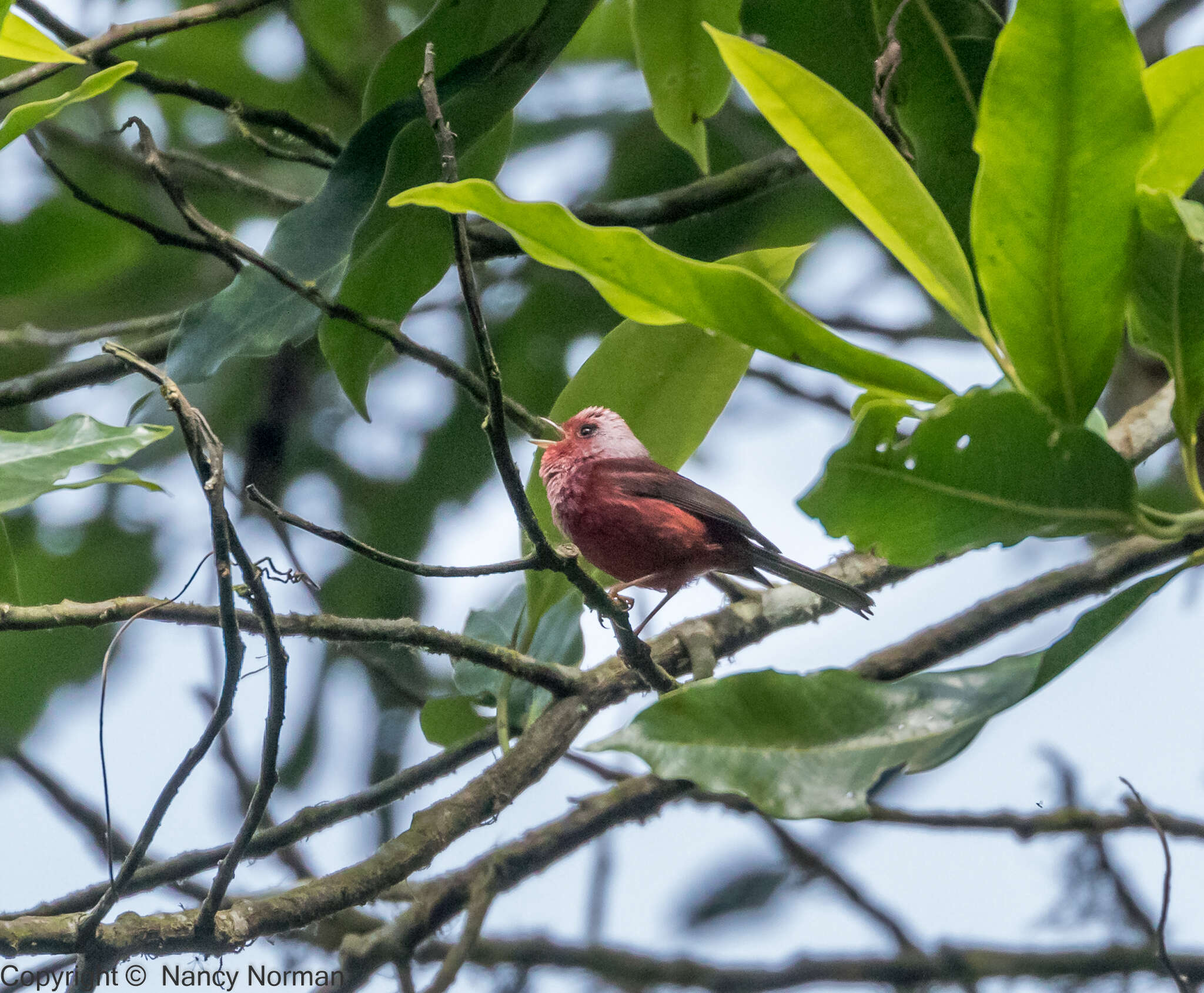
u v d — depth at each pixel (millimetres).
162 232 7383
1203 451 5160
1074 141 3918
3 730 10406
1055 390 4352
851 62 7453
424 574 5680
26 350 11242
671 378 7656
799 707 5035
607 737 5039
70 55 6531
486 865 7410
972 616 7449
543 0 6977
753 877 10383
